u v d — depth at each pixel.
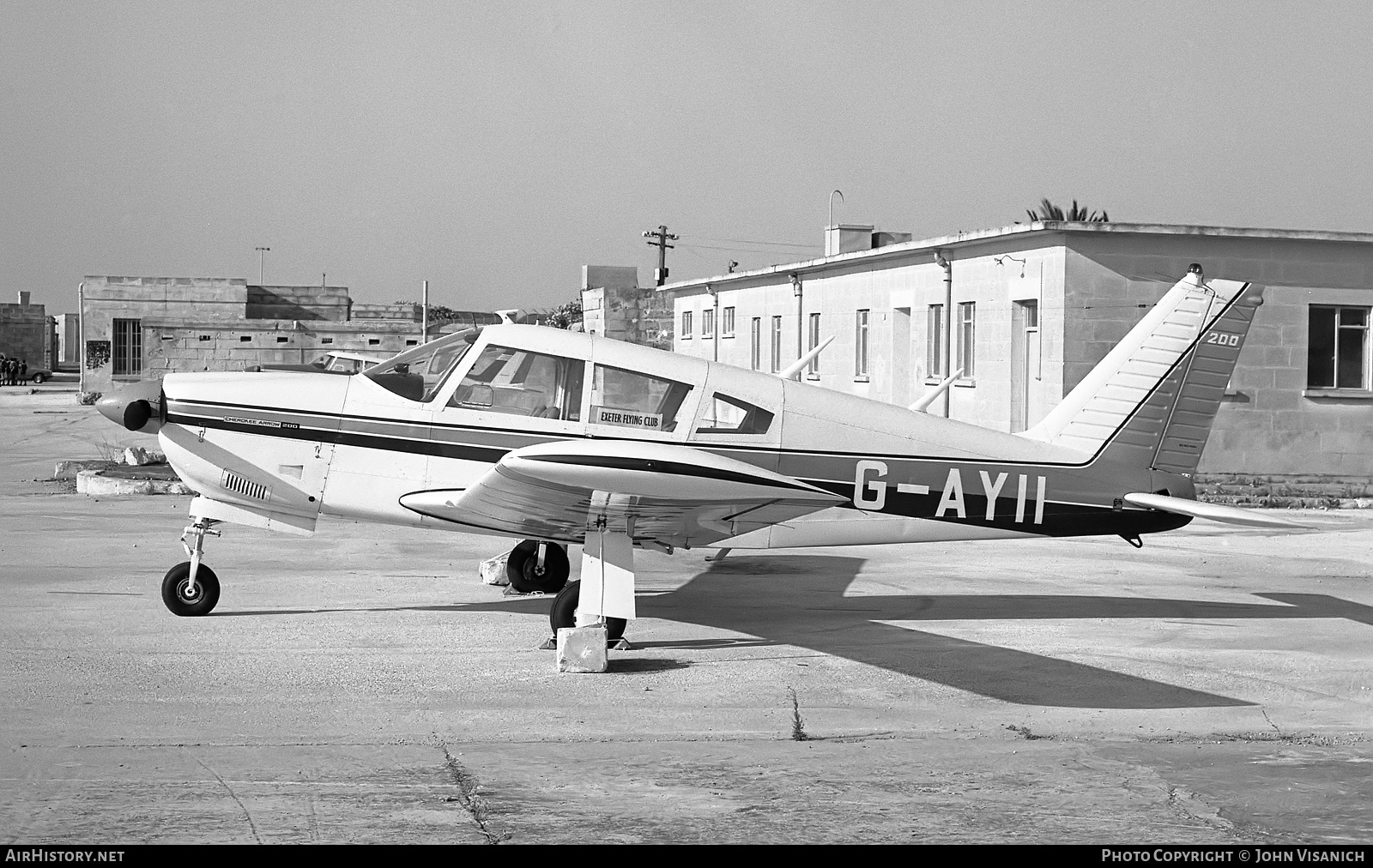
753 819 5.26
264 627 8.98
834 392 9.65
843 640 8.99
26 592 10.20
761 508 8.77
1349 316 19.48
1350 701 7.45
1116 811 5.45
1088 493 9.88
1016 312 19.72
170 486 18.20
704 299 34.31
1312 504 18.69
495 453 9.05
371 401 9.15
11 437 30.16
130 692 7.09
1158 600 10.85
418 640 8.66
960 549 14.19
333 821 5.09
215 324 47.44
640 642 8.80
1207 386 9.99
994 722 6.89
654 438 9.14
